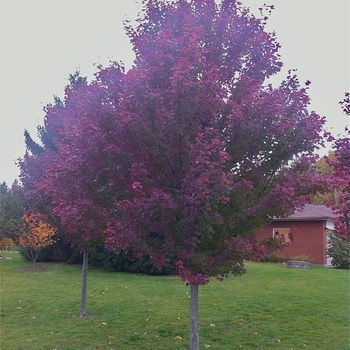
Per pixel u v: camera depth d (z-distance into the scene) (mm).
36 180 8391
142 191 4422
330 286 12117
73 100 6926
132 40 5781
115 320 7867
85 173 4895
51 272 15289
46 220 8438
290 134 4637
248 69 5613
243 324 7629
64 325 7473
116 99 5184
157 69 4789
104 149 4637
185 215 4316
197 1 5633
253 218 4695
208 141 4551
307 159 4898
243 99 4844
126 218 4418
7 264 17641
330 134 4914
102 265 16438
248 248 4480
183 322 7742
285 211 4613
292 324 7652
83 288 8305
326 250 19859
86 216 4910
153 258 4648
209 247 4887
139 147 4727
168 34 4988
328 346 6387
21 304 9258
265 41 5508
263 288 11641
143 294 10672
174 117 4477
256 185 4871
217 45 5527
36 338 6660
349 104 5340
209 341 6605
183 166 4605
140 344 6438
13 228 18578
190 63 4559
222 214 4719
